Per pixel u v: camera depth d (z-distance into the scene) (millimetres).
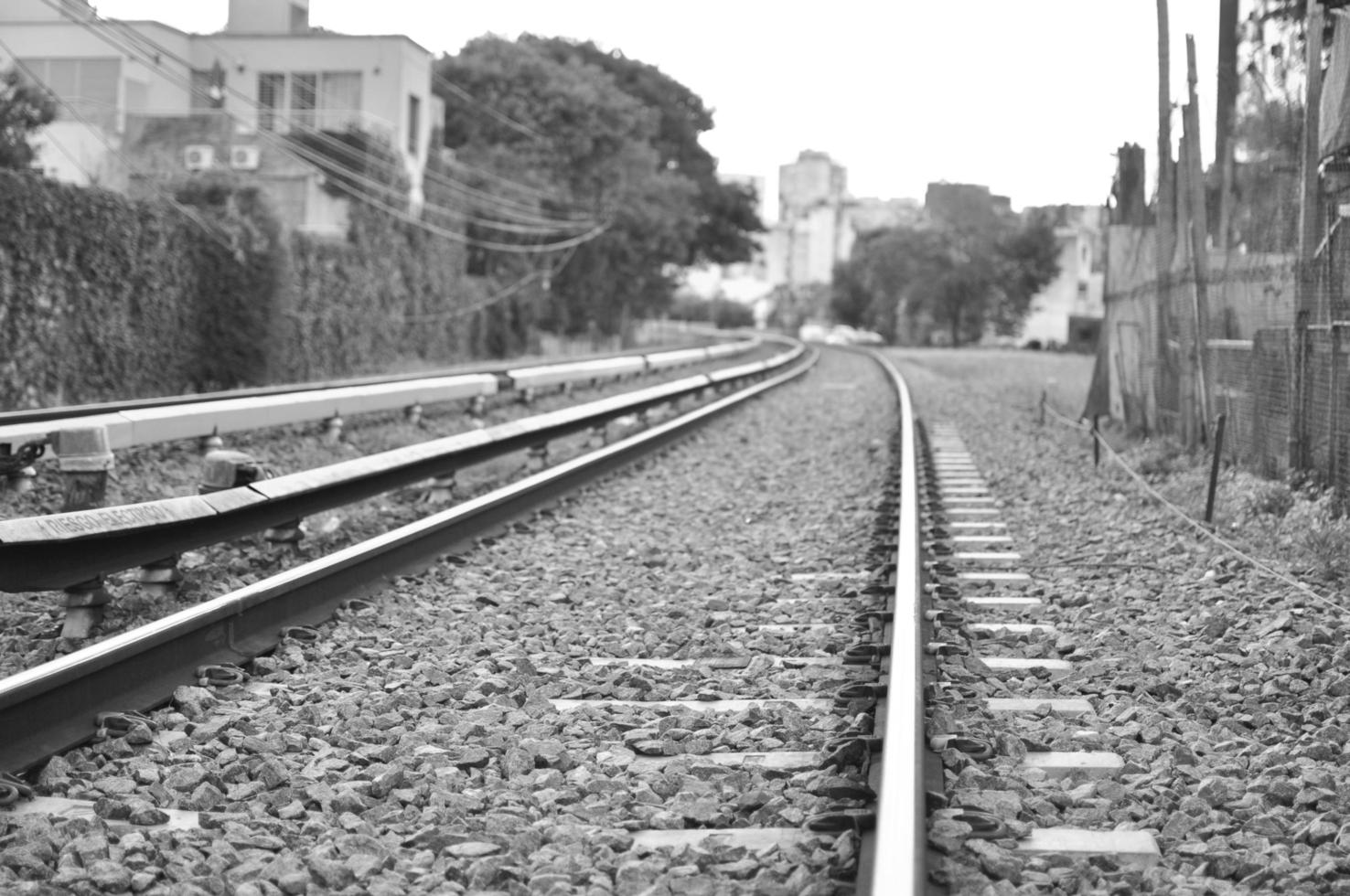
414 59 50156
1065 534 11492
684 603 8570
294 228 32875
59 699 5371
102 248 22109
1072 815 4742
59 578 6785
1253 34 13109
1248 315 13570
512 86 62031
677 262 74875
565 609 8430
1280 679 6629
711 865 4305
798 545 10805
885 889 3479
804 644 7320
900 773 4266
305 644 7082
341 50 48625
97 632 7195
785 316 162250
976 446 19469
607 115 63781
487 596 8508
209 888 4133
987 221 89688
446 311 45344
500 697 6273
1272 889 4172
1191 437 15500
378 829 4645
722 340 91438
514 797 4914
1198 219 14375
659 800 4938
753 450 18672
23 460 11562
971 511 12680
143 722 5527
